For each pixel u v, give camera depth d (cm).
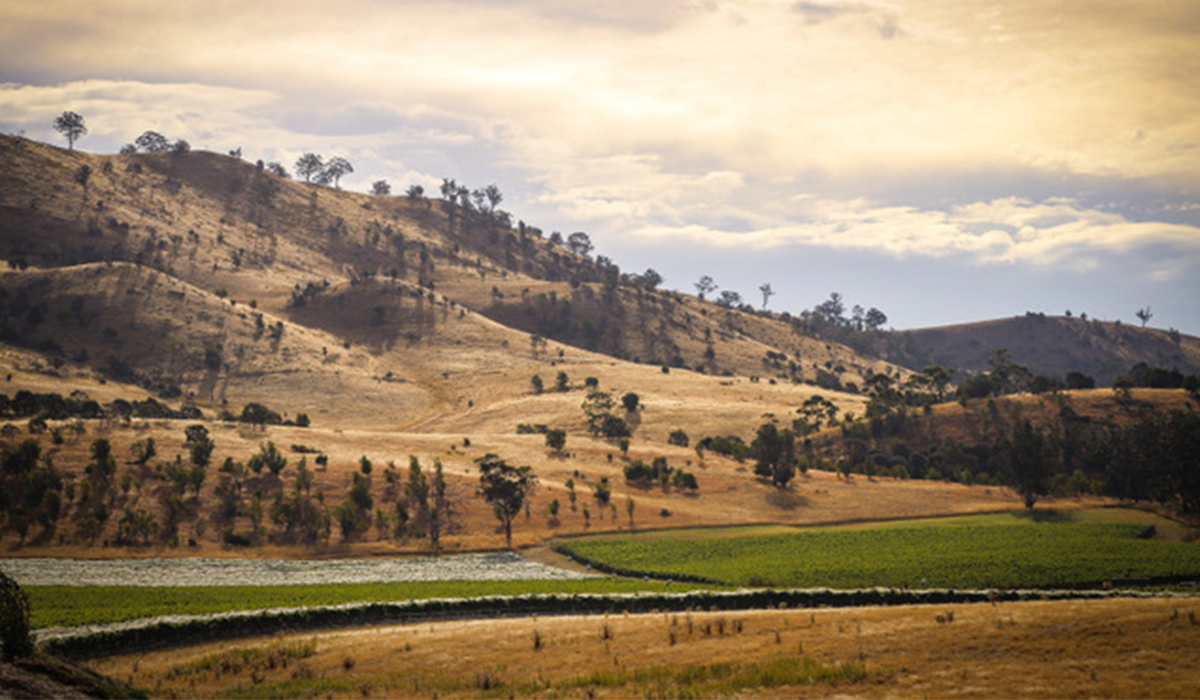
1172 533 11856
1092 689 3072
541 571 9712
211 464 12825
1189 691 2958
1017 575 8588
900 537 11262
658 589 7669
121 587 7900
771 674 3556
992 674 3344
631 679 3753
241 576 9044
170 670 4619
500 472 11912
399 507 11981
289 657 4772
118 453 12638
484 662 4331
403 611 6288
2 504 10362
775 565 9444
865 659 3700
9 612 3184
